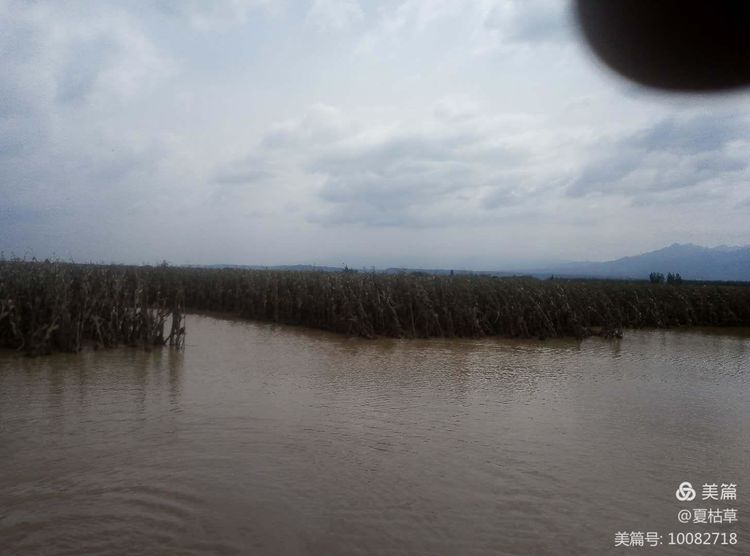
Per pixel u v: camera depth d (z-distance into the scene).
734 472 6.75
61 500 5.46
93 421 8.02
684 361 15.84
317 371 12.46
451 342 18.58
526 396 10.59
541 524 5.30
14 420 7.98
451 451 7.27
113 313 15.04
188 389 10.23
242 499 5.61
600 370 13.83
